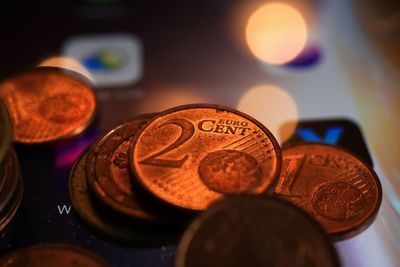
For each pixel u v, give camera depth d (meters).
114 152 0.10
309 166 0.10
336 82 0.13
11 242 0.10
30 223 0.11
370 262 0.10
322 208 0.10
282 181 0.10
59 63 0.14
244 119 0.10
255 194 0.09
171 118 0.10
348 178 0.10
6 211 0.10
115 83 0.13
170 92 0.13
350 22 0.14
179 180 0.09
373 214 0.10
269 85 0.13
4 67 0.14
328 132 0.12
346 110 0.12
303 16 0.14
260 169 0.09
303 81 0.13
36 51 0.14
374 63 0.13
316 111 0.12
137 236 0.10
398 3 0.14
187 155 0.10
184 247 0.09
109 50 0.14
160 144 0.10
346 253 0.10
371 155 0.12
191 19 0.14
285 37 0.14
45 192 0.11
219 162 0.10
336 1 0.14
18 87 0.12
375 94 0.13
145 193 0.09
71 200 0.10
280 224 0.09
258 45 0.14
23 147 0.11
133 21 0.14
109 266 0.09
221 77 0.13
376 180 0.10
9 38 0.14
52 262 0.09
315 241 0.09
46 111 0.11
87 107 0.12
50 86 0.12
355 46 0.14
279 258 0.09
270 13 0.14
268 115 0.12
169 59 0.14
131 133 0.10
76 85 0.12
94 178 0.10
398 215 0.11
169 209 0.09
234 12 0.14
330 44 0.14
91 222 0.10
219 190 0.09
